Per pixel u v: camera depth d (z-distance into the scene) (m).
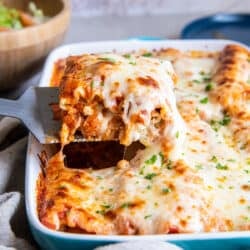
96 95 0.60
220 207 0.57
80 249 0.53
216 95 0.69
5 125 0.69
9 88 0.81
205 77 0.74
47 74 0.74
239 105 0.69
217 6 1.17
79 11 1.13
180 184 0.57
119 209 0.56
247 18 1.04
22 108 0.64
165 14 1.14
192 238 0.52
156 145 0.62
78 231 0.56
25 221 0.59
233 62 0.74
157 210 0.55
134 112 0.60
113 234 0.55
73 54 0.79
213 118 0.68
